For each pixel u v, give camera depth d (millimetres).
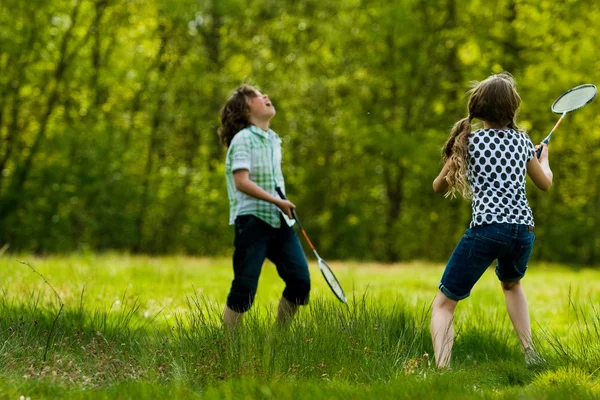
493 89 6305
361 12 37062
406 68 36344
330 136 38531
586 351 6168
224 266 17828
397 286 12906
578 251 39938
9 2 33625
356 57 36938
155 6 36875
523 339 6449
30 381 5145
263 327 6176
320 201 40531
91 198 36219
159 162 39469
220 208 38750
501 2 34062
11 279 11008
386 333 6383
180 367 5527
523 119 33188
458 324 7715
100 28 36031
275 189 7332
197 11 36281
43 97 35969
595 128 35062
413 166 36156
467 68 35094
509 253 6152
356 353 5941
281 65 38938
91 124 36281
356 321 6410
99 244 37375
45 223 35688
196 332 6164
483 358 6738
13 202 35375
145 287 10836
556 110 7105
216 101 38031
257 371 5414
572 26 33125
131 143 38250
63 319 6836
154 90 37156
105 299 9445
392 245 39781
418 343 6719
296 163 39625
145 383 5191
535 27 32844
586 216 39188
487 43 33812
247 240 7031
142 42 38000
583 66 32031
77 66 35188
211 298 9969
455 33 35219
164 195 39031
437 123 36438
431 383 5180
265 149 7281
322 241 40656
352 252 40438
